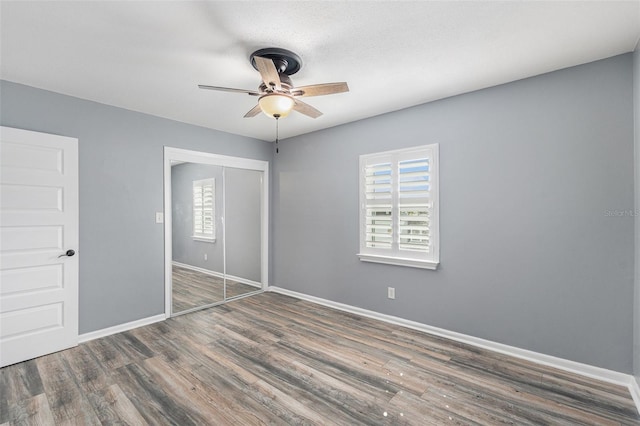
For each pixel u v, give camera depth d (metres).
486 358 2.60
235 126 3.97
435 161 3.06
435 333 3.10
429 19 1.79
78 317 2.91
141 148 3.40
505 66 2.37
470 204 2.86
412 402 2.03
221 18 1.77
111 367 2.47
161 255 3.56
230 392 2.13
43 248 2.71
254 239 4.66
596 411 1.93
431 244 3.10
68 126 2.90
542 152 2.49
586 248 2.32
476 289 2.84
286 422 1.84
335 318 3.58
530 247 2.55
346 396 2.09
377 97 2.99
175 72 2.46
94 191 3.05
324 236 4.09
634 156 2.13
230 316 3.67
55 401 2.03
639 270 2.04
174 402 2.02
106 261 3.13
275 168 4.80
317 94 2.23
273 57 2.14
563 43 2.05
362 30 1.90
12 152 2.56
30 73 2.46
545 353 2.49
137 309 3.35
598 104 2.26
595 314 2.29
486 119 2.76
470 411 1.94
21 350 2.56
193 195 3.96
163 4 1.64
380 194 3.47
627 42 2.03
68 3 1.63
